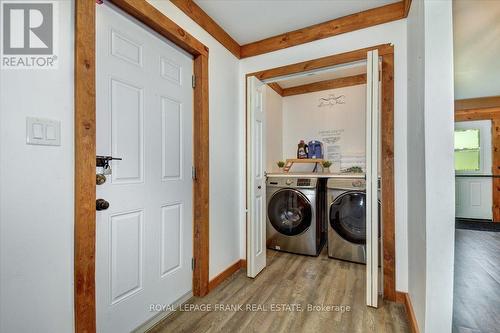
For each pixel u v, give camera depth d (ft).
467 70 6.05
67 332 3.50
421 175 4.32
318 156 11.41
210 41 6.93
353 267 8.29
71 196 3.55
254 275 7.54
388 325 5.19
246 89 8.17
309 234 9.41
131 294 4.74
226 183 7.68
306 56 7.36
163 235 5.54
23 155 3.07
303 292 6.62
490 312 5.19
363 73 11.05
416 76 4.75
